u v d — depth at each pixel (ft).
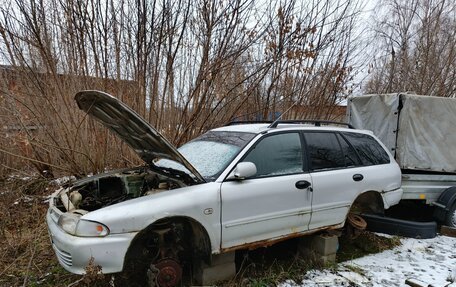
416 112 15.56
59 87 18.03
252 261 11.93
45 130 18.93
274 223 10.44
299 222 11.02
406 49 38.63
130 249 8.43
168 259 9.14
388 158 14.12
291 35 20.21
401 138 15.52
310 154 11.76
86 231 7.97
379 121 16.58
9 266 10.62
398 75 37.73
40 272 10.74
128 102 18.38
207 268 9.97
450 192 15.72
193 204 8.98
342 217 12.14
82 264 7.85
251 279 10.52
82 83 17.93
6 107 18.71
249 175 9.67
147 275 9.17
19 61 17.71
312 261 11.87
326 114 26.11
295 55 20.20
